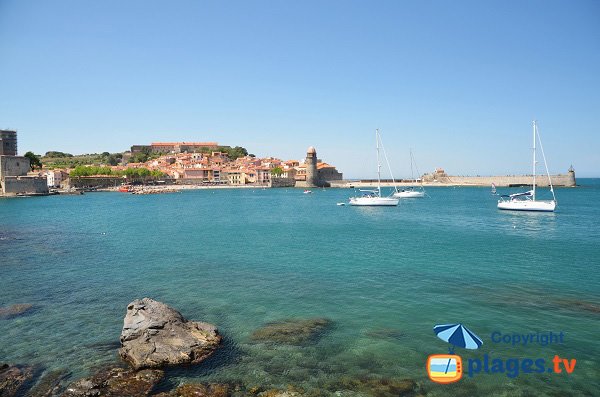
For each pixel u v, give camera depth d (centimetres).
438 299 2431
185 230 5959
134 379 1511
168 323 1798
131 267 3362
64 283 2862
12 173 15212
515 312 2198
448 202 12788
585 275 3003
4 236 5297
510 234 5397
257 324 2064
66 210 9838
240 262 3541
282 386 1480
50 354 1744
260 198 15488
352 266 3347
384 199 10862
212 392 1432
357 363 1644
